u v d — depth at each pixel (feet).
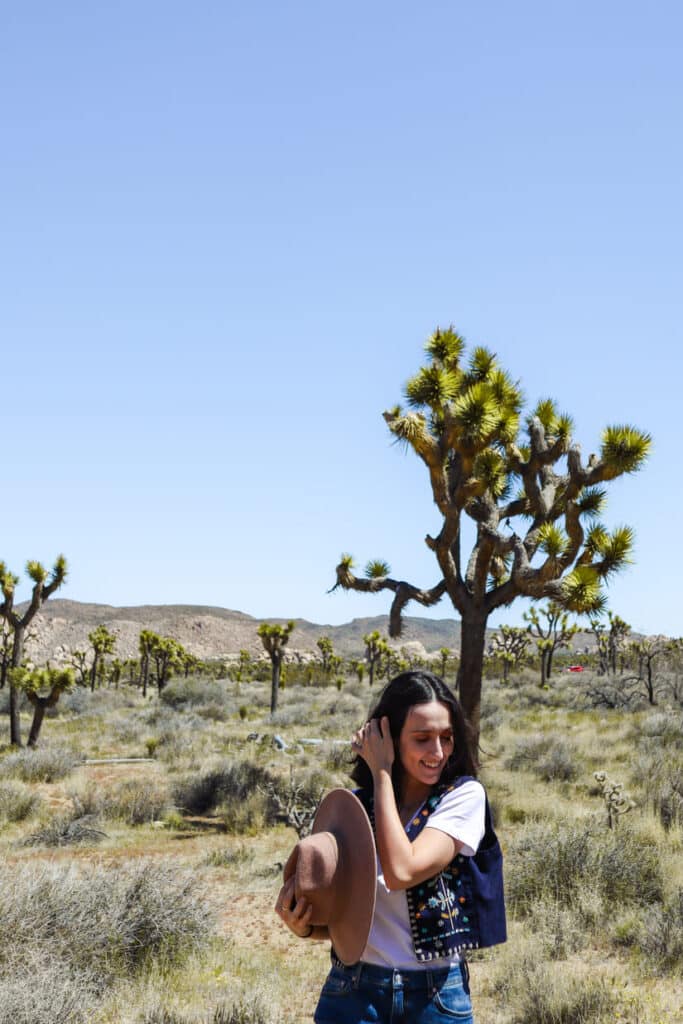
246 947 30.83
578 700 131.85
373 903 8.32
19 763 77.20
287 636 141.59
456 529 46.01
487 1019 23.40
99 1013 22.17
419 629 651.66
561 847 35.01
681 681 127.95
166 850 49.32
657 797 48.55
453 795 9.03
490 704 127.85
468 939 8.76
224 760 78.13
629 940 28.96
